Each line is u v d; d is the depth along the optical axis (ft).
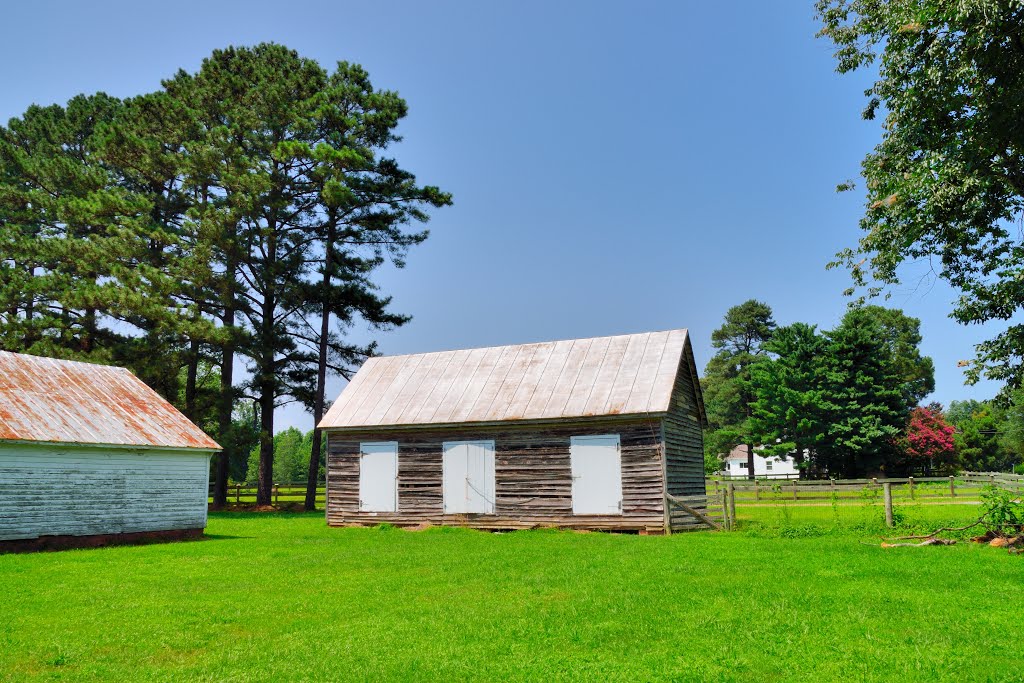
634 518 74.59
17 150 149.28
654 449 74.95
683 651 27.43
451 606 36.19
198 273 120.47
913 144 66.13
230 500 148.25
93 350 130.21
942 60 59.93
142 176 135.95
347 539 73.10
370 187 133.90
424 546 64.59
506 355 93.35
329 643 29.60
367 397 94.89
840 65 76.54
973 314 67.31
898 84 65.67
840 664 25.35
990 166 61.98
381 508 88.28
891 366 204.64
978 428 248.73
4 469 62.95
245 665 26.94
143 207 126.93
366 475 89.92
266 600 38.73
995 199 64.44
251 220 125.90
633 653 27.40
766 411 214.28
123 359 124.06
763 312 295.07
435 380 93.50
